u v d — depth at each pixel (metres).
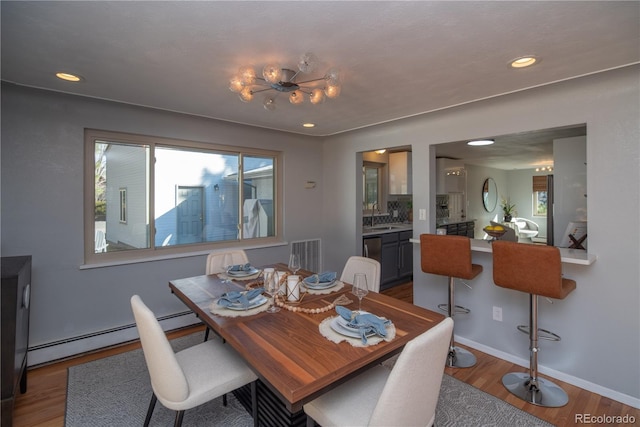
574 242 3.14
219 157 3.79
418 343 1.15
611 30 1.58
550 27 1.56
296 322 1.69
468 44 1.73
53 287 2.73
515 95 2.53
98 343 2.94
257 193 4.12
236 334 1.55
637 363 2.15
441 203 6.45
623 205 2.17
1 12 1.42
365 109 2.93
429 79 2.21
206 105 2.85
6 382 1.77
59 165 2.74
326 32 1.61
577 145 3.60
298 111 3.02
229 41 1.71
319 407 1.46
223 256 2.93
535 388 2.30
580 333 2.38
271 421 1.87
